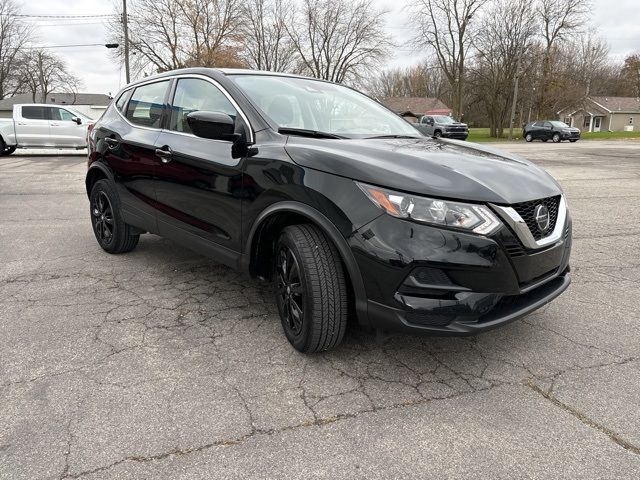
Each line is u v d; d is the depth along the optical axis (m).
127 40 29.33
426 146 3.03
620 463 1.98
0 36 59.34
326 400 2.39
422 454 2.03
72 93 62.78
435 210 2.27
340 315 2.61
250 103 3.15
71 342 2.92
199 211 3.35
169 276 4.11
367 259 2.36
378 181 2.37
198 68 3.71
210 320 3.26
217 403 2.34
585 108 55.38
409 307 2.30
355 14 50.47
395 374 2.63
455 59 46.16
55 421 2.19
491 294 2.35
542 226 2.56
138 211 4.09
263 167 2.82
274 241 3.04
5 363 2.67
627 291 3.89
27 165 13.50
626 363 2.76
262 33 50.06
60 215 6.66
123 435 2.11
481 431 2.17
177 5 41.44
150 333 3.05
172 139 3.63
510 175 2.62
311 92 3.66
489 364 2.74
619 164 15.09
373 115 3.78
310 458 2.00
